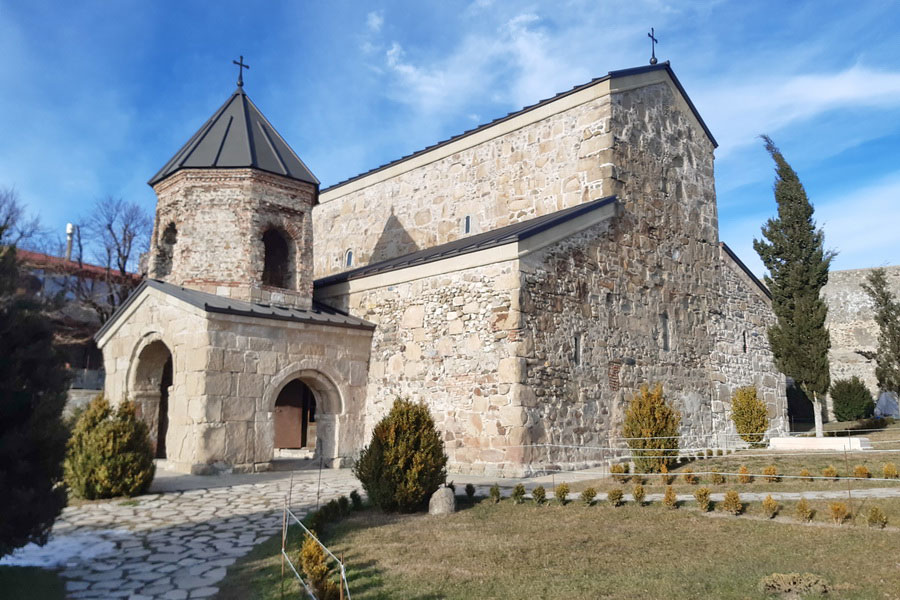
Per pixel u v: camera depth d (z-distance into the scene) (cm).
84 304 3023
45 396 675
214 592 667
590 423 1525
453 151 2130
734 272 2188
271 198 1741
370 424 1677
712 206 2127
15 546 663
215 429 1412
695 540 805
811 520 877
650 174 1873
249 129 1822
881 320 2248
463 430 1457
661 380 1781
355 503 1042
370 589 635
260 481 1309
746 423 1884
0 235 693
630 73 1834
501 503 1061
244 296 1650
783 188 2091
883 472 1177
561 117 1856
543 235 1488
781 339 2050
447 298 1551
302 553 663
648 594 606
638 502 1027
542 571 685
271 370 1523
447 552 762
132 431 1164
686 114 2077
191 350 1462
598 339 1598
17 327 659
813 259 2036
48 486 674
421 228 2203
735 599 589
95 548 826
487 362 1434
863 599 580
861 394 2750
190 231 1680
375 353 1711
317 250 2647
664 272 1870
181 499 1114
